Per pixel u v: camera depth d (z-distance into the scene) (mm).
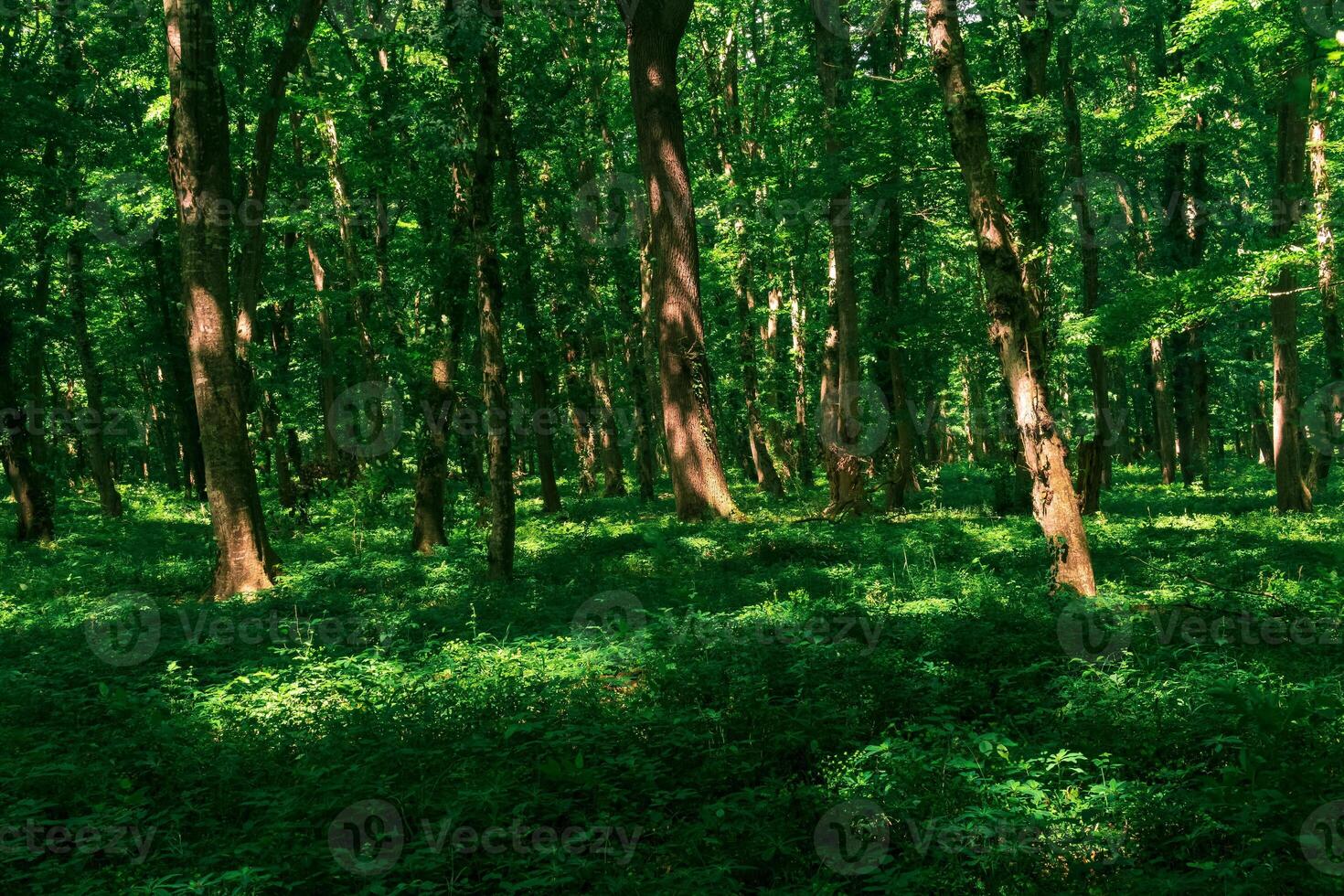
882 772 5801
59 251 25797
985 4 21875
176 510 32469
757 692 7426
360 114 22438
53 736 7238
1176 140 24188
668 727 6844
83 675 9281
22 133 20156
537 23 22531
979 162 11516
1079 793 5609
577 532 21188
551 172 28188
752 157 32031
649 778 5891
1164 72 25578
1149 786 5516
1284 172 20188
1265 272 14469
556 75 22312
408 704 7590
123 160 22594
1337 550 12172
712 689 7777
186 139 14789
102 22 22703
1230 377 38969
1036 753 6227
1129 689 7176
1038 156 21312
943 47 11594
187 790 6145
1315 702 6441
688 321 22203
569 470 49406
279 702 7832
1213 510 23188
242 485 15211
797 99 25422
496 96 14242
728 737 6770
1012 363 11539
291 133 28172
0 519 27016
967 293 27359
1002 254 11492
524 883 4582
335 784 5863
